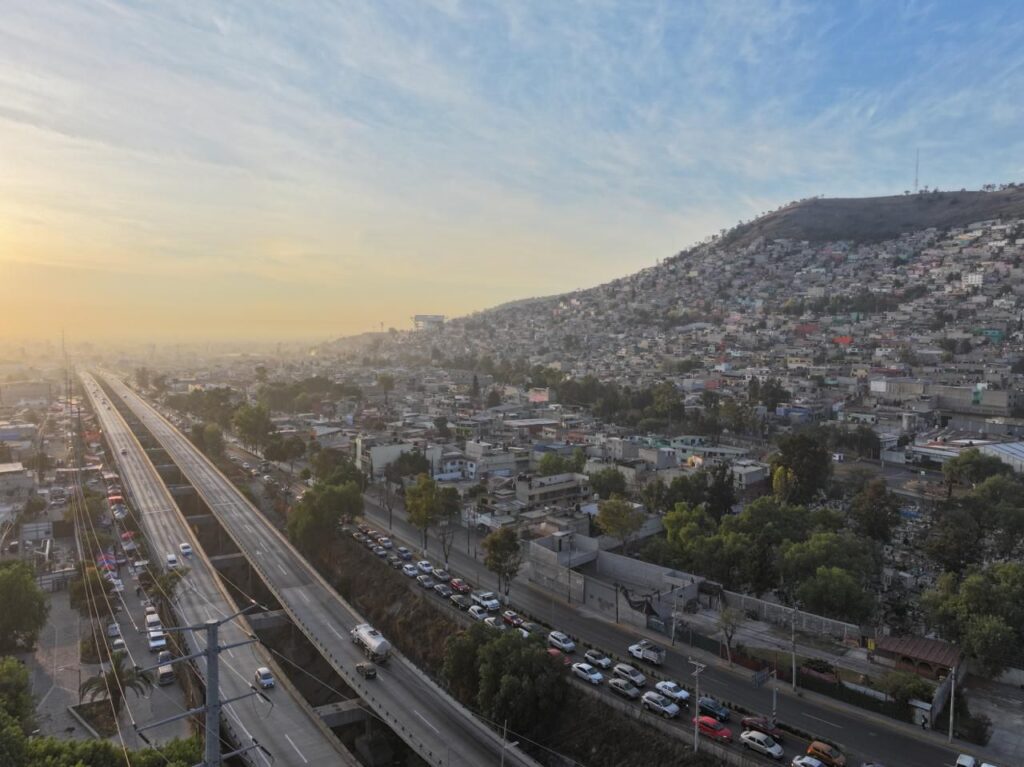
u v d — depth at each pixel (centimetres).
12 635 9856
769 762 5975
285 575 11900
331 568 12750
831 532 9769
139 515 16125
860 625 8450
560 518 12606
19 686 7406
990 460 15338
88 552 13612
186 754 6103
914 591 9969
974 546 10644
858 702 6881
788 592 9438
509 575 10131
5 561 11994
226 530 14638
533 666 7294
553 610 9681
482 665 7475
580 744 7031
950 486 14475
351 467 16188
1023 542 11819
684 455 17825
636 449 18150
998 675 7238
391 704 7625
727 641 7988
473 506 14075
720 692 7244
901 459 19075
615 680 7438
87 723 8175
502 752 6488
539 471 16250
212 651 4403
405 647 9819
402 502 15912
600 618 9388
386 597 11081
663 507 13388
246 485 18838
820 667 7412
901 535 12588
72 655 9894
